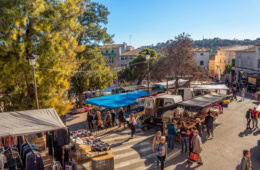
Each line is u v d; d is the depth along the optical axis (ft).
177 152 37.58
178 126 43.55
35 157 24.62
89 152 31.30
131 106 72.02
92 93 101.40
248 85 120.88
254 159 34.83
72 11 44.78
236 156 36.17
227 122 56.08
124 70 134.92
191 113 52.85
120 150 38.91
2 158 24.39
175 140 42.86
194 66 86.02
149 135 47.03
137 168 32.27
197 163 33.68
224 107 74.59
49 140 33.68
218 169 31.83
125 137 45.93
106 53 194.29
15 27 37.81
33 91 41.75
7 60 38.27
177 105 46.52
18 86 40.86
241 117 61.00
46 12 41.98
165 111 51.62
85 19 85.35
